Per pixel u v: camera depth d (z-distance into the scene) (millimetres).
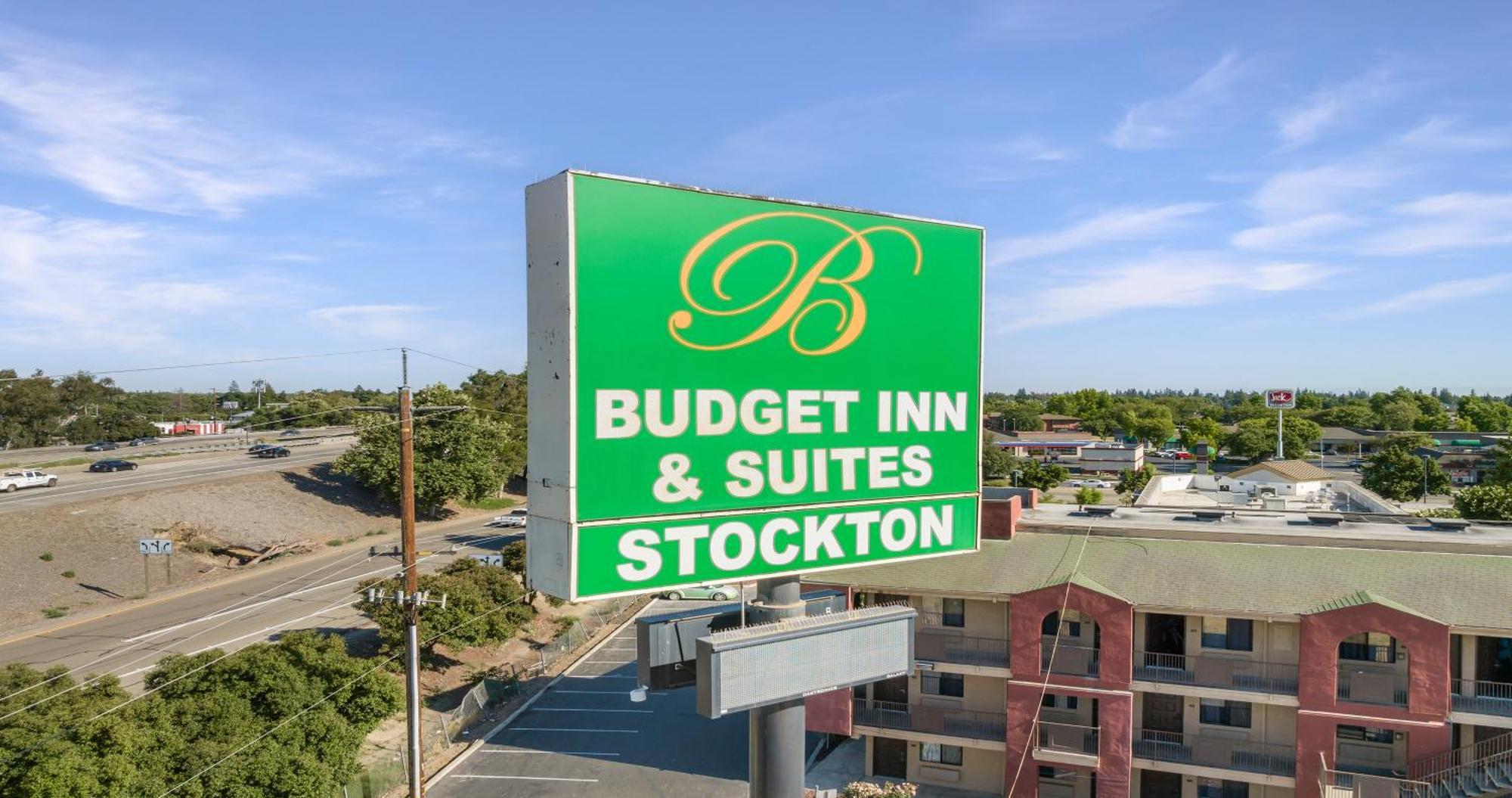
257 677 31859
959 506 17078
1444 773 30000
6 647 46688
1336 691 31578
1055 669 34906
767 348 14977
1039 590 34875
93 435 128375
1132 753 34125
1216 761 33344
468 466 87500
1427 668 30438
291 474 92188
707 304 14398
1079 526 39531
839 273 15680
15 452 112875
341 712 34344
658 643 14766
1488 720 30203
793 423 15227
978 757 37875
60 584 57594
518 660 54125
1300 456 167500
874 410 16078
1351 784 31828
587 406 13375
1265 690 32844
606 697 48594
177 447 118812
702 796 36500
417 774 30875
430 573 66625
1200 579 34688
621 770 39125
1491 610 30641
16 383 126875
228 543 71188
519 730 43969
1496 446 139125
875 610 15969
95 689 28391
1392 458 112438
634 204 13750
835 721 37562
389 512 90250
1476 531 37469
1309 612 32031
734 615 15555
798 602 15992
